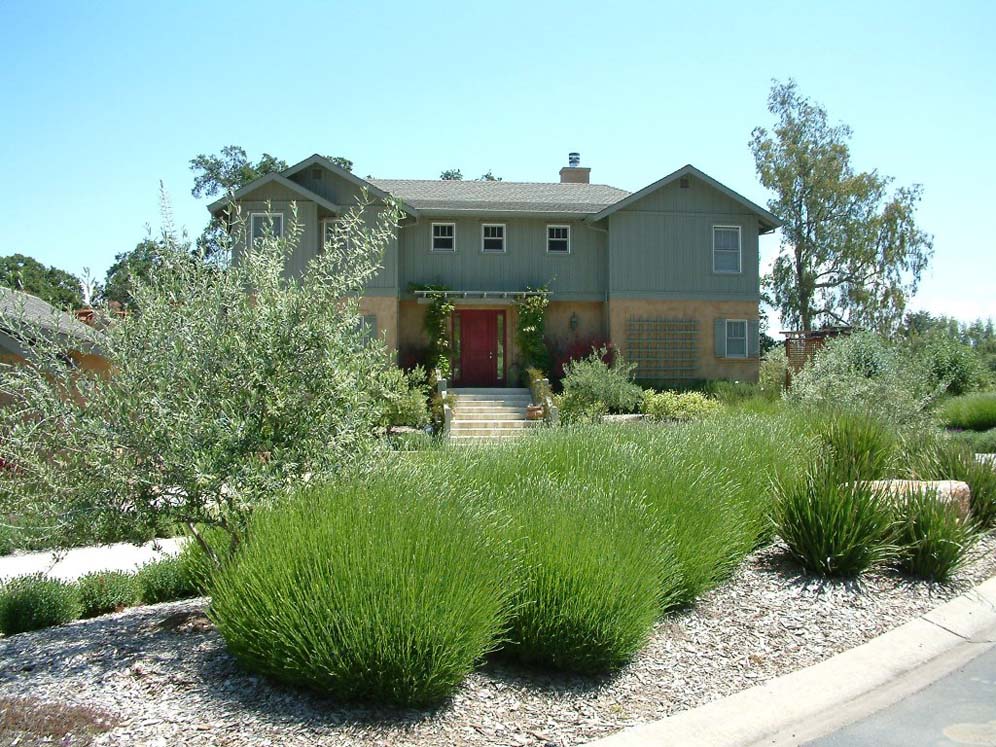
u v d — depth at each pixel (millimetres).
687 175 25781
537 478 7094
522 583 4980
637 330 25625
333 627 4297
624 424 11289
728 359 26078
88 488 5398
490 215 25281
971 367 30062
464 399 23469
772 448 8852
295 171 23188
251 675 4590
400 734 4008
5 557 9484
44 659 4992
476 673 4801
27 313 6758
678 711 4574
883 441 10086
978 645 6008
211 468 5145
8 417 5391
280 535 4801
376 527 4781
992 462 9883
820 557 7078
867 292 40938
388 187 27609
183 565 7215
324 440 5812
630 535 5523
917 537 7473
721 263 26219
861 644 5809
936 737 4445
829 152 41156
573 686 4773
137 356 5598
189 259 6188
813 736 4453
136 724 3988
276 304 5922
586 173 31562
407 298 25203
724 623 5988
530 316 25156
